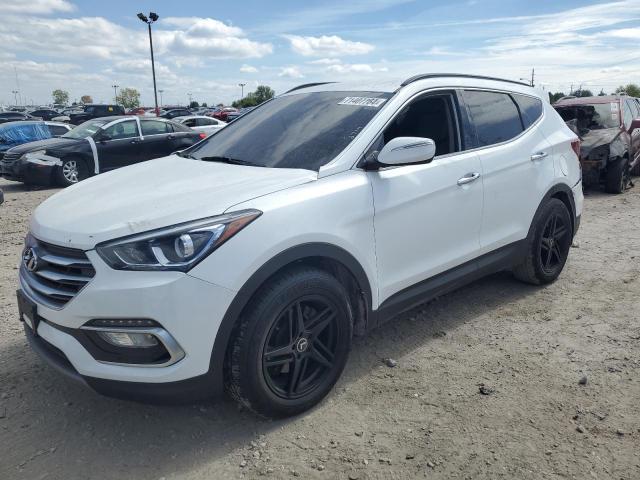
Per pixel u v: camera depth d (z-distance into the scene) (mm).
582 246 6297
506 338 3961
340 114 3586
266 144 3594
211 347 2590
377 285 3303
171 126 12953
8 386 3338
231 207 2691
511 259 4391
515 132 4398
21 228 7504
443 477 2553
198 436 2875
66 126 15273
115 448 2783
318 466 2633
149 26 28344
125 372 2533
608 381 3357
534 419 2979
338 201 3027
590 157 9344
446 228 3707
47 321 2725
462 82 4086
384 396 3223
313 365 3092
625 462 2627
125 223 2555
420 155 3164
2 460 2686
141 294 2434
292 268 2875
